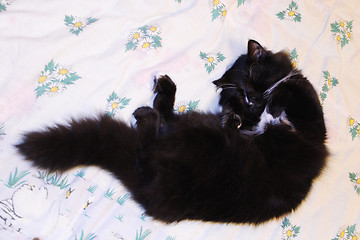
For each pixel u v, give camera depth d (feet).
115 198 4.17
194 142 4.15
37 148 3.59
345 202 5.37
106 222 4.09
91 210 4.05
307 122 4.71
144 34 4.41
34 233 3.70
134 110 4.32
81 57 4.11
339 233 5.26
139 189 4.03
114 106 4.21
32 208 3.71
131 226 4.18
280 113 4.86
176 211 3.99
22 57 3.89
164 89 4.41
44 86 3.93
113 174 4.07
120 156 3.99
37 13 4.02
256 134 4.79
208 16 4.78
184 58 4.61
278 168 4.42
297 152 4.56
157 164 4.01
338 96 5.53
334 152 5.36
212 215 4.07
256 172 4.29
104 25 4.25
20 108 3.84
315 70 5.39
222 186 4.07
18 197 3.66
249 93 4.89
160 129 4.33
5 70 3.82
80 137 3.78
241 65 4.84
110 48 4.26
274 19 5.25
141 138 4.11
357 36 5.88
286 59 4.97
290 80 4.83
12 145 3.73
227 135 4.42
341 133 5.47
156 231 4.30
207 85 4.76
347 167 5.44
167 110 4.45
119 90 4.25
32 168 3.77
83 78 4.09
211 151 4.17
